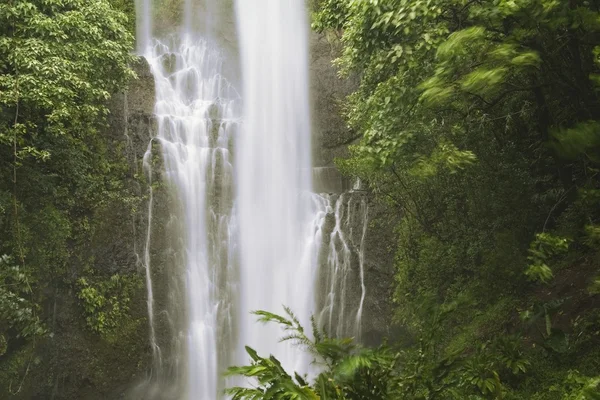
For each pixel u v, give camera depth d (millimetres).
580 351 7242
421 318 11312
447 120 10508
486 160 10703
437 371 5707
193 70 19078
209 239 15539
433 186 12000
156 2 20625
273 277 15820
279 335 14930
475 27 6602
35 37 11742
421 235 13289
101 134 14484
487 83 6723
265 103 18984
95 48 12359
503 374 7320
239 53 20219
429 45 7910
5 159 11680
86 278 13430
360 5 8609
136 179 14805
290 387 4496
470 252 11180
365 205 15445
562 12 6445
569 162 9523
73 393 12992
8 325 11367
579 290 8438
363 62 9852
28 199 12320
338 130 17797
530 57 6352
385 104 8945
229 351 14945
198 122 16469
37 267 12266
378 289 14719
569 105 9477
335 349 4891
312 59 19188
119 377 13586
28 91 10867
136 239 14414
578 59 7836
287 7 20016
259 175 17078
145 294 14250
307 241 15938
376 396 4832
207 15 20812
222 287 15352
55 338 12820
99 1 13078
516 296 9586
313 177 17344
